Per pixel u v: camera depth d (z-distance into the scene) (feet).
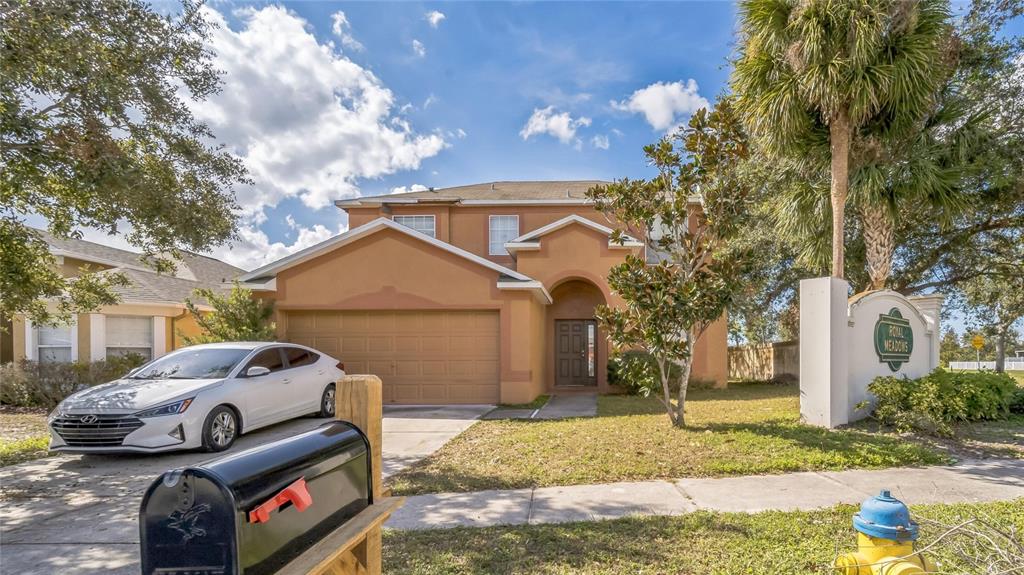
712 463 19.60
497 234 59.52
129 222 27.66
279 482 5.70
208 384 24.62
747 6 28.40
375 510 7.67
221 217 29.35
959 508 14.42
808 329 27.30
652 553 12.23
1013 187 38.01
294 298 40.40
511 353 39.65
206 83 26.76
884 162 31.83
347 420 8.19
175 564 5.02
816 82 26.50
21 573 12.38
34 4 20.75
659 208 26.27
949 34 28.89
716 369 50.47
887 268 33.99
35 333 46.39
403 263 40.29
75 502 17.70
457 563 11.96
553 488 17.67
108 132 23.65
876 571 7.60
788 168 36.96
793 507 15.17
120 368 42.52
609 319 26.04
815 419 26.61
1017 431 24.94
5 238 26.94
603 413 34.24
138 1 23.86
